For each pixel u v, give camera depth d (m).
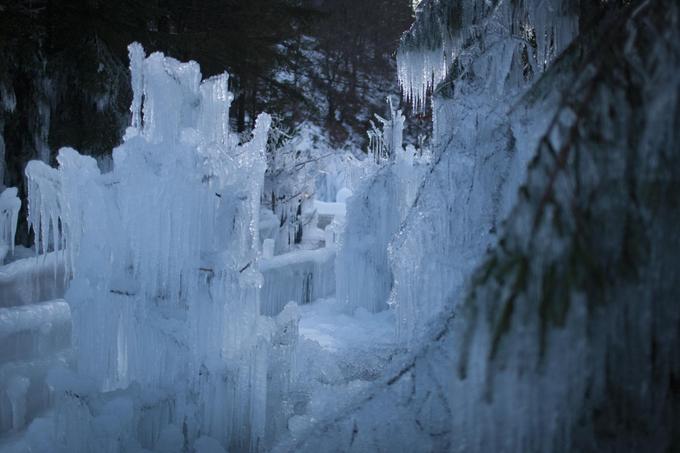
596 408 1.77
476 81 4.59
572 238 1.51
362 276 7.96
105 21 10.71
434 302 4.21
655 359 1.72
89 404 3.54
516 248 1.54
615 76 1.67
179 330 3.91
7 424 4.02
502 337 1.50
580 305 1.48
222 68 14.12
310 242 13.62
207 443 3.66
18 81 9.67
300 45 23.05
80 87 10.20
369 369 4.95
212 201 4.09
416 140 19.62
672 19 1.65
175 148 3.93
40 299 5.78
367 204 8.12
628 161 1.62
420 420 2.69
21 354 4.35
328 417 3.03
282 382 4.50
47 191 4.39
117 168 4.09
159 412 3.75
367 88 24.97
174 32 14.28
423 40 5.51
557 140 1.75
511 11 4.54
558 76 2.45
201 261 4.00
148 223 3.88
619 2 2.65
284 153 12.90
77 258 4.14
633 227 1.60
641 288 1.62
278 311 8.22
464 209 4.12
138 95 4.62
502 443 1.64
